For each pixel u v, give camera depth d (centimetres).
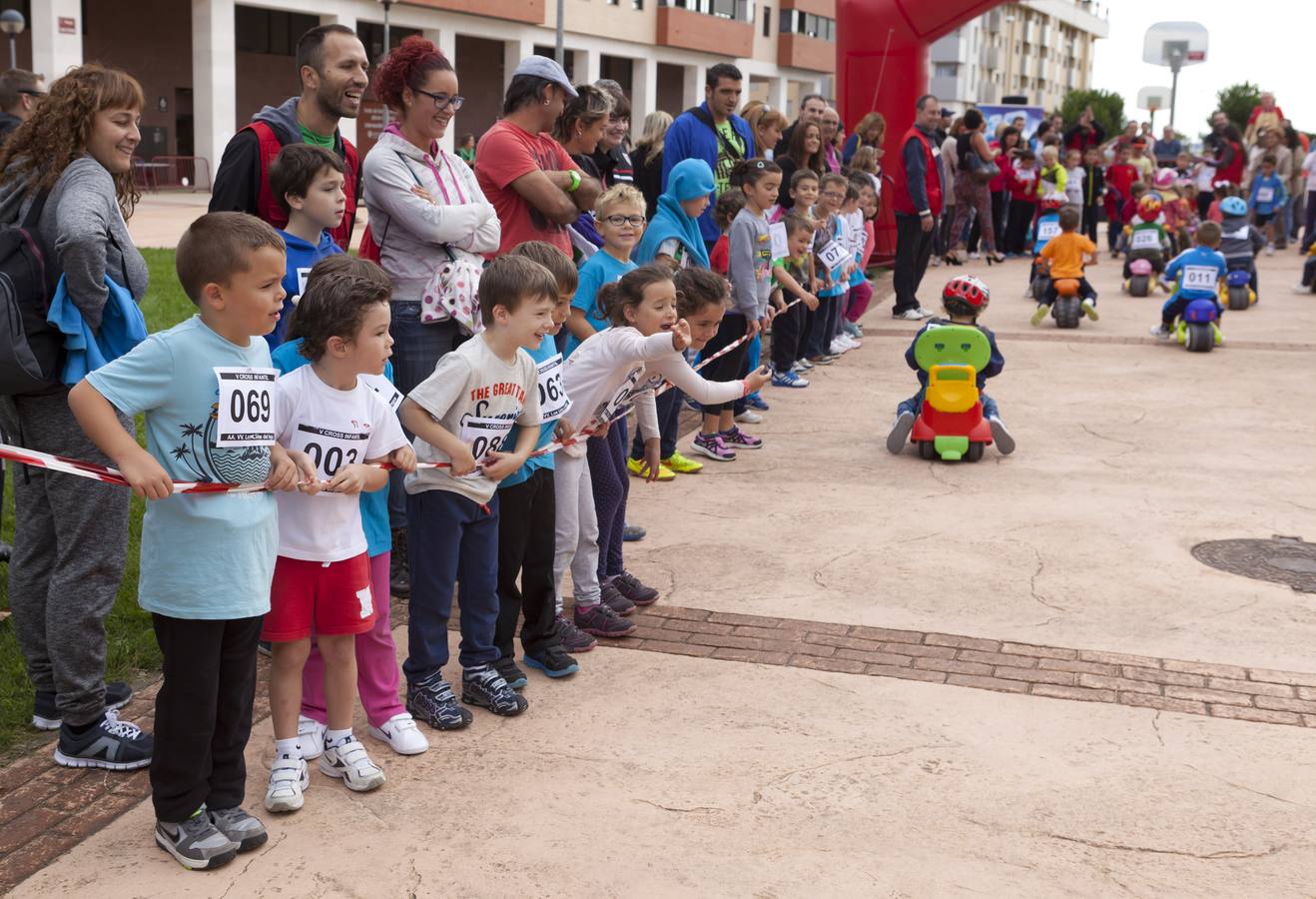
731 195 734
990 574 548
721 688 426
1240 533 612
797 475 714
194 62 3134
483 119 4441
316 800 346
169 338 295
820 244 1024
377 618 373
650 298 441
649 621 487
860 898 302
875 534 604
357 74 464
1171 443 802
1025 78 10000
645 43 4575
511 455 391
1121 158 2217
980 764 373
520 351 392
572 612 492
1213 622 494
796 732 393
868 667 445
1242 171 2342
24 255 332
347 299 320
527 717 402
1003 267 1920
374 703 379
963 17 1639
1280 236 2247
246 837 317
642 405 487
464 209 470
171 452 298
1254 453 776
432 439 372
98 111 344
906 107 1706
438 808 343
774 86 5603
